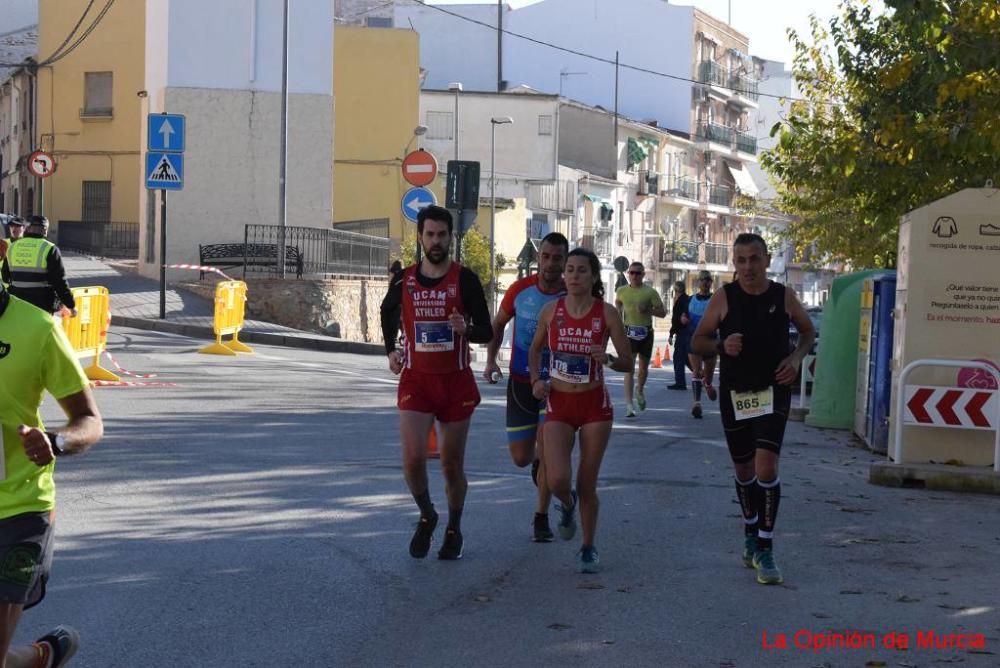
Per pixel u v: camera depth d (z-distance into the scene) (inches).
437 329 312.5
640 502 411.8
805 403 802.2
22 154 2095.2
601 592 293.3
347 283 1244.5
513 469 465.7
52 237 1902.1
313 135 1408.7
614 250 2741.1
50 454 168.4
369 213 1980.8
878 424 564.1
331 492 403.9
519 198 2341.3
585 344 309.0
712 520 383.6
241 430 533.0
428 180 848.3
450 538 320.5
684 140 3048.7
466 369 317.1
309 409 618.2
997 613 285.1
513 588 294.8
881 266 1178.6
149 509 368.5
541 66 3093.0
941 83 569.6
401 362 317.4
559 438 313.4
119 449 470.0
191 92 1371.8
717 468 489.7
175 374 746.2
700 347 313.6
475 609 275.3
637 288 689.6
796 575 316.5
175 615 263.0
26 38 2527.1
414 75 1982.0
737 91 3179.1
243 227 1387.8
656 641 255.3
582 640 254.4
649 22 3073.3
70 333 648.4
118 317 1035.9
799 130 1004.6
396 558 320.8
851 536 369.1
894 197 754.2
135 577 292.4
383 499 395.9
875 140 669.3
